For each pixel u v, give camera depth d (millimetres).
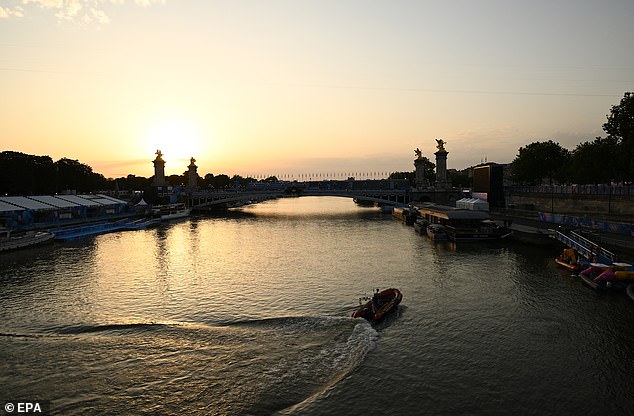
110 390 29609
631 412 26750
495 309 44531
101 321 42625
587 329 38875
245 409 27297
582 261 57875
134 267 67812
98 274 62750
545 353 34469
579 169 111938
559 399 28156
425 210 121500
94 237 105562
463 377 30906
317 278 58688
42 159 170875
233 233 112938
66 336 38688
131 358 34156
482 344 36219
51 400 28484
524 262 65875
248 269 65438
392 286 53875
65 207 120438
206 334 38781
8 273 63531
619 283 48438
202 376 31297
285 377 31000
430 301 47531
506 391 29109
